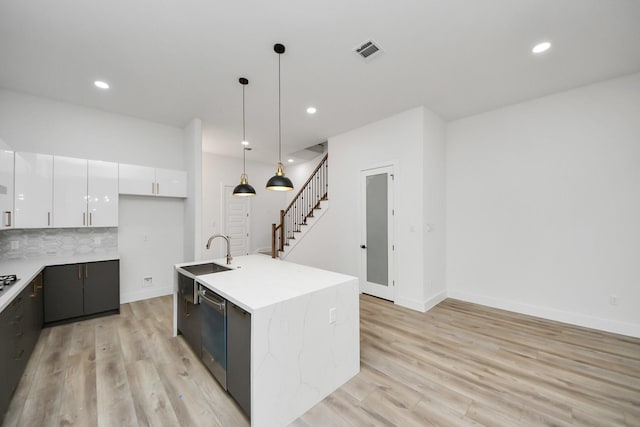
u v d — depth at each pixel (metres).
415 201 3.77
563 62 2.65
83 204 3.42
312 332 1.91
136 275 4.11
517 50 2.46
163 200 4.37
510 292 3.68
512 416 1.76
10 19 2.00
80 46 2.36
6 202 2.77
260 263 3.07
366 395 1.99
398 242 3.96
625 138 2.90
